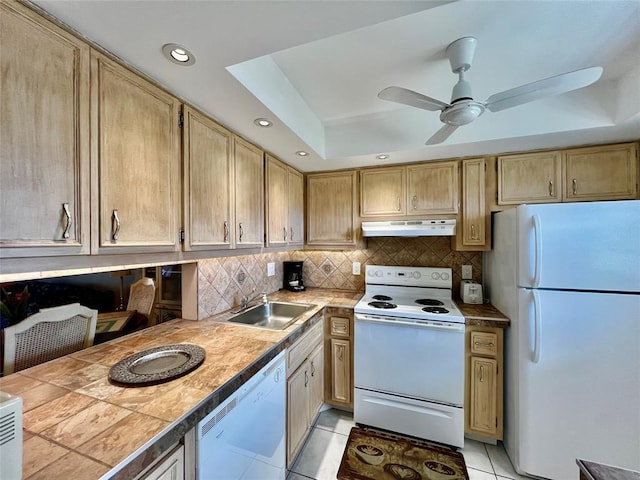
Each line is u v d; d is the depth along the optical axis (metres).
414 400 1.96
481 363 1.86
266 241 2.03
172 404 0.85
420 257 2.59
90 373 1.04
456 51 1.33
